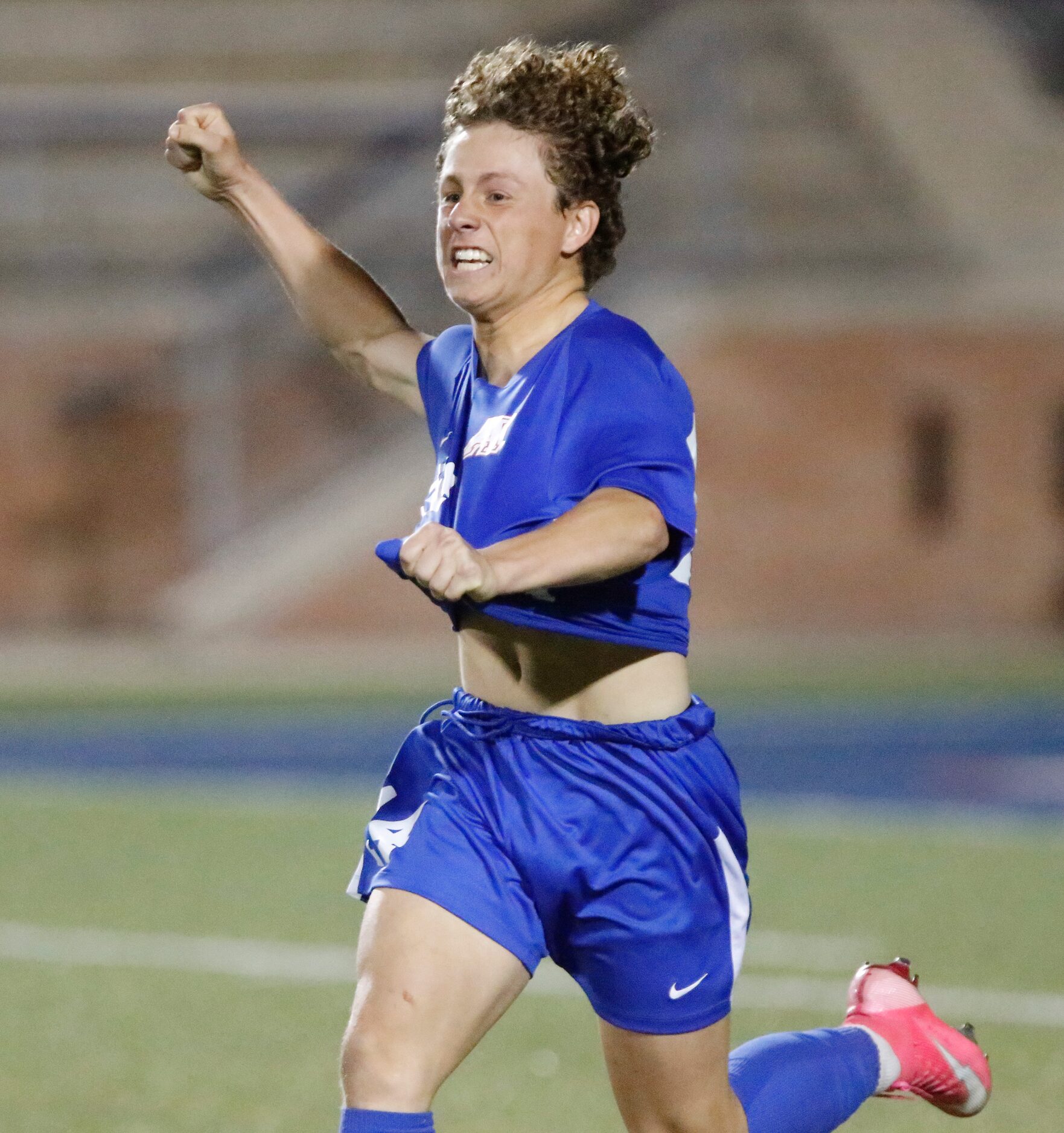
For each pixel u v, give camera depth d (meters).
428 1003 10.34
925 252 90.88
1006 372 87.06
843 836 34.78
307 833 35.84
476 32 108.69
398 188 96.38
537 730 10.84
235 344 90.31
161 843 34.72
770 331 86.38
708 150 92.12
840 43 97.75
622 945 10.72
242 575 84.88
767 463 86.62
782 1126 11.95
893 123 96.06
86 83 108.25
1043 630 87.56
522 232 10.92
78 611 90.31
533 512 10.49
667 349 86.38
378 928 10.59
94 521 90.50
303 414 92.25
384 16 109.19
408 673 71.50
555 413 10.61
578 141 10.95
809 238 91.88
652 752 10.83
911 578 87.12
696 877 10.85
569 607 10.61
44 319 90.69
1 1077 18.75
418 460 84.94
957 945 25.08
